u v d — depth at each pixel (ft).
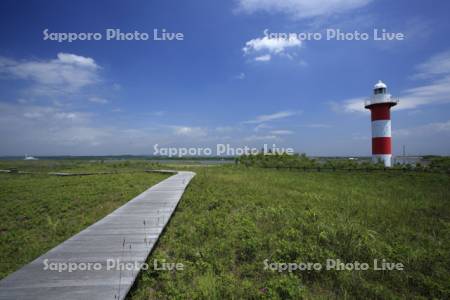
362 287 14.24
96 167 122.42
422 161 87.66
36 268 14.82
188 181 59.47
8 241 24.21
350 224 23.75
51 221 29.40
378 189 50.37
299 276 15.58
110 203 38.42
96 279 13.60
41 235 25.57
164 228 23.79
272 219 26.78
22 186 55.72
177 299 12.96
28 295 12.00
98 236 20.59
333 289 14.53
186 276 15.52
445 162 75.92
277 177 69.36
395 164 82.89
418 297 13.71
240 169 99.66
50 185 57.16
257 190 45.27
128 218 26.21
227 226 24.18
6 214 33.12
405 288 14.57
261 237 21.18
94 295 12.10
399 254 17.67
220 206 33.50
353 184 57.57
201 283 14.10
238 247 19.57
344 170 81.66
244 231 21.79
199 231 23.17
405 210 32.01
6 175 86.74
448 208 33.35
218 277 15.02
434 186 53.11
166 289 14.02
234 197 39.01
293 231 21.58
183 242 21.11
